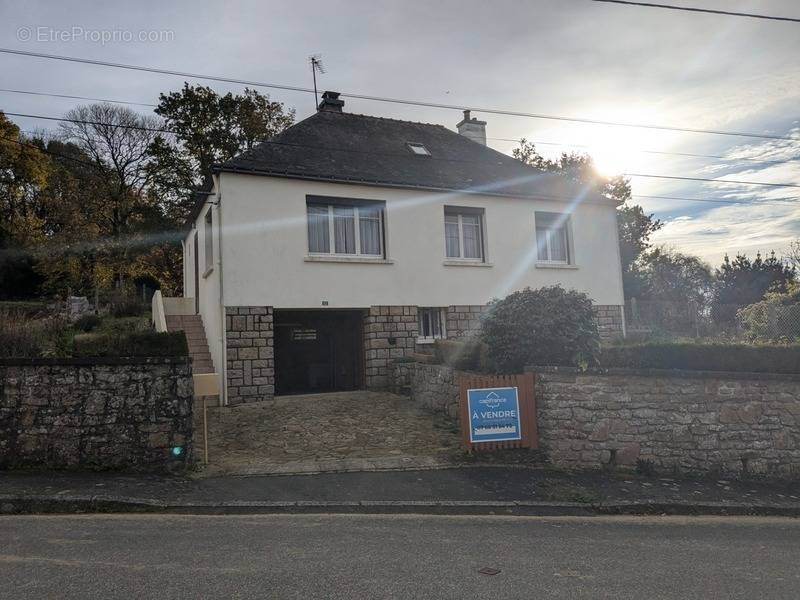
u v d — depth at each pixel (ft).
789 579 16.11
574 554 17.83
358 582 14.71
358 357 50.90
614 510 24.29
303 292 46.21
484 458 29.71
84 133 118.83
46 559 16.05
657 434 30.12
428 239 51.52
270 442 32.45
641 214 120.67
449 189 52.01
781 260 114.52
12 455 25.75
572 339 30.81
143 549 17.08
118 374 26.78
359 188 49.11
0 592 13.64
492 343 32.42
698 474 29.96
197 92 102.99
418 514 22.45
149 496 22.75
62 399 26.30
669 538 20.39
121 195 119.85
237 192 44.78
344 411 39.55
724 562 17.57
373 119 62.69
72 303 75.66
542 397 30.60
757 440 30.68
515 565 16.49
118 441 26.45
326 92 64.69
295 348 51.98
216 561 16.10
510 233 55.16
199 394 28.02
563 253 59.06
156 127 118.52
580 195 59.31
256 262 44.80
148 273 116.88
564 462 29.66
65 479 24.53
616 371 30.25
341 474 26.89
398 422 36.50
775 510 25.55
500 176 59.47
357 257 48.42
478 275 53.31
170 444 26.89
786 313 52.44
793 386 31.22
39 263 112.06
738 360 31.07
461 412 30.40
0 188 125.29
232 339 43.45
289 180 46.55
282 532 19.24
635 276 113.09
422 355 45.62
